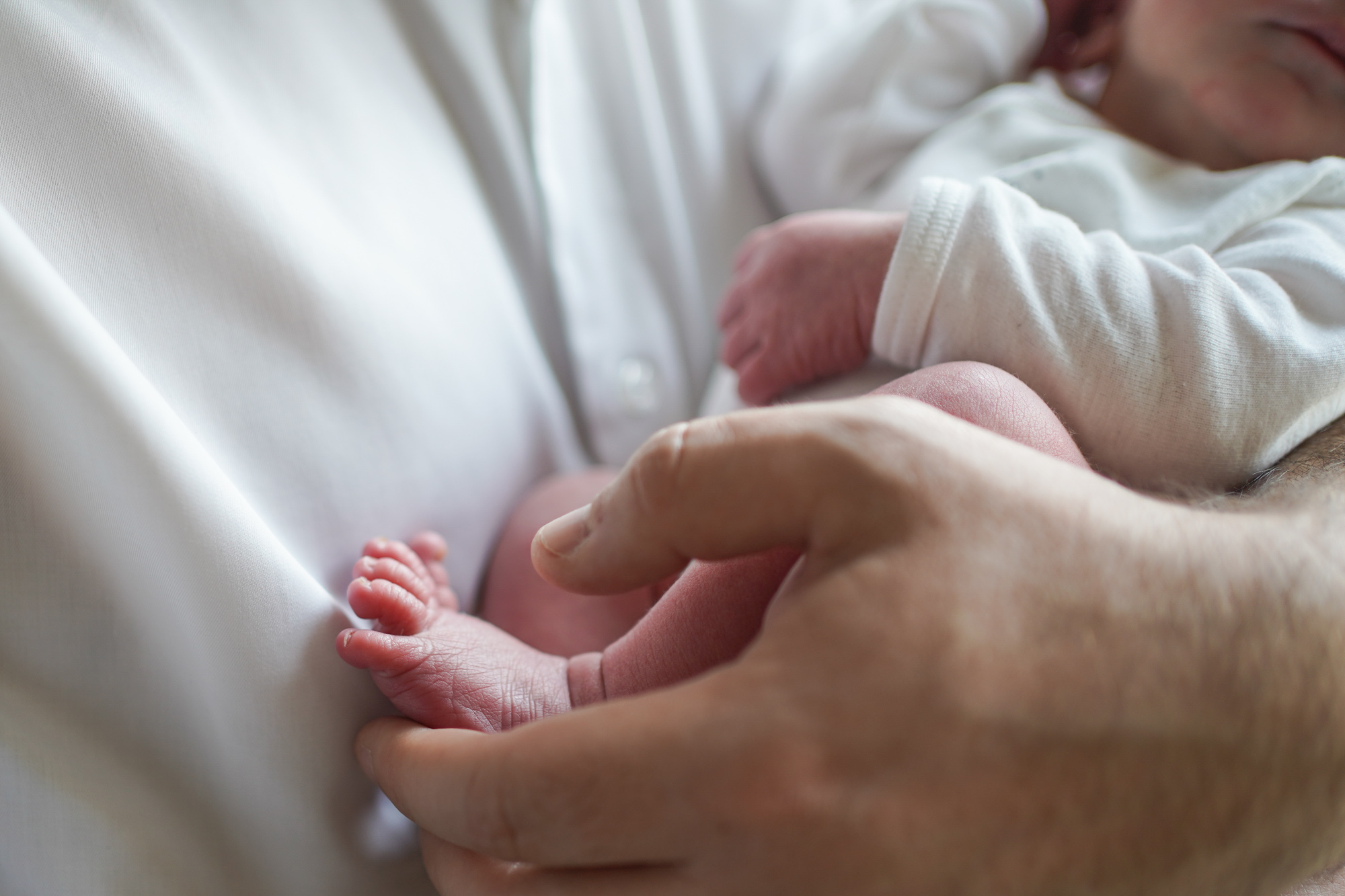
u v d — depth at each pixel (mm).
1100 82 820
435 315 541
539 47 669
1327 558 323
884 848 263
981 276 481
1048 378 465
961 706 264
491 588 603
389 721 421
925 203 503
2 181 360
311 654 404
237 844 401
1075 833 274
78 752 367
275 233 439
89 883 367
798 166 815
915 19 764
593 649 578
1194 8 596
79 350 335
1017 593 279
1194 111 632
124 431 347
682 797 265
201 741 388
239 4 477
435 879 372
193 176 413
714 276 844
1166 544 304
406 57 608
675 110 786
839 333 581
